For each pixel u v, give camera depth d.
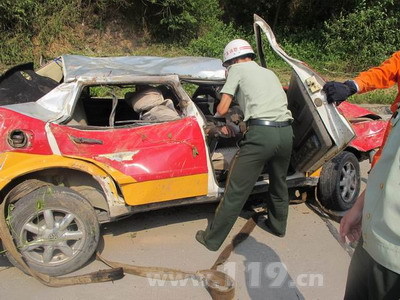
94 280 3.30
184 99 3.88
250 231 4.15
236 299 3.20
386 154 1.65
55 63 4.28
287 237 4.12
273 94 3.63
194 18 11.83
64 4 11.07
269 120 3.57
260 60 4.45
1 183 3.21
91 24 11.52
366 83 2.40
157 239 4.01
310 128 3.90
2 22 10.05
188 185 3.73
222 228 3.75
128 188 3.50
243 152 3.62
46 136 3.33
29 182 3.39
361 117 5.07
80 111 3.80
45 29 10.59
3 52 10.01
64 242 3.35
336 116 3.67
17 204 3.25
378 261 1.62
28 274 3.43
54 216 3.34
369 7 12.44
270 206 4.05
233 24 14.16
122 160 3.49
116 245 3.90
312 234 4.20
